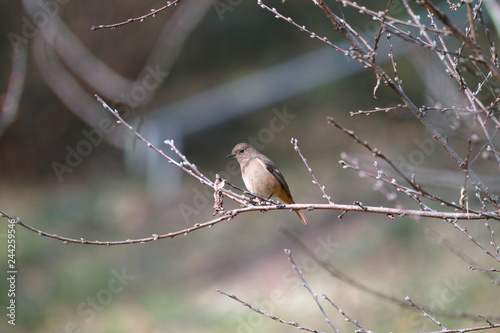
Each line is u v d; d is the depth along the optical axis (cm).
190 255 1448
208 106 1881
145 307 1251
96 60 1453
